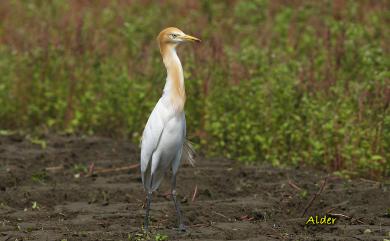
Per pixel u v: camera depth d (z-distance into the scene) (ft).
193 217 37.11
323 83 52.19
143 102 56.03
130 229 34.47
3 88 60.75
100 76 60.08
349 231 33.65
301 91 51.62
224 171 45.83
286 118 49.85
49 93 59.77
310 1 76.48
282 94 50.57
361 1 75.72
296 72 55.47
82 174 46.14
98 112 57.57
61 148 52.65
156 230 34.22
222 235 33.27
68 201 40.75
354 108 48.42
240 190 42.16
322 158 46.88
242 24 76.95
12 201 40.06
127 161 49.08
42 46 62.75
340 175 44.47
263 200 40.01
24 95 61.31
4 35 76.18
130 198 40.96
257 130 49.85
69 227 34.86
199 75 54.90
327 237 32.55
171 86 35.19
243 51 57.72
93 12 79.56
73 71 61.00
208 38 62.23
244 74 54.54
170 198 40.98
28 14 81.66
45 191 41.32
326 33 61.11
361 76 54.24
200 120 53.62
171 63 35.65
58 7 83.10
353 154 45.11
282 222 35.73
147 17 77.15
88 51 62.80
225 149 51.39
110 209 38.55
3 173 44.37
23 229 34.53
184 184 43.32
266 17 76.89
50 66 62.13
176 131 34.76
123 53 64.03
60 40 64.75
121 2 85.05
